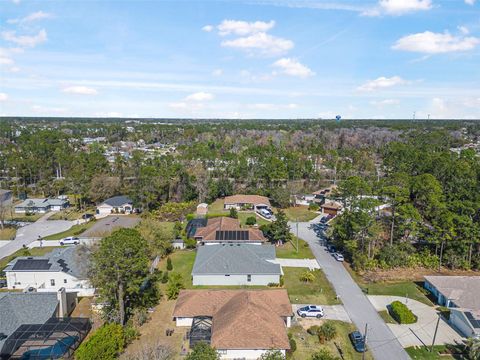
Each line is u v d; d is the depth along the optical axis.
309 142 163.88
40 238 66.12
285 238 61.72
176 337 35.25
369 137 174.12
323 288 46.09
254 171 107.06
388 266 51.78
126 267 35.50
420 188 54.53
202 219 71.56
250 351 31.30
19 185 102.50
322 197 91.00
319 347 33.84
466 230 49.88
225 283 46.88
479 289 41.88
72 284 45.75
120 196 89.50
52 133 153.50
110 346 30.59
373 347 33.97
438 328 37.25
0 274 49.81
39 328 33.75
